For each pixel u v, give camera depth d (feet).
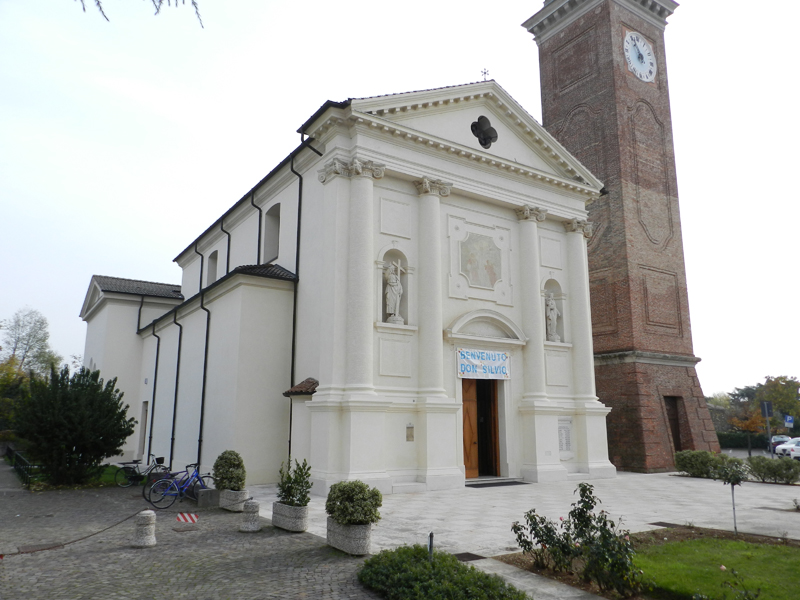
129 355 111.96
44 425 67.46
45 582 29.30
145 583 29.14
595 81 107.14
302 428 65.10
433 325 69.15
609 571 28.35
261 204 86.63
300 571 31.22
